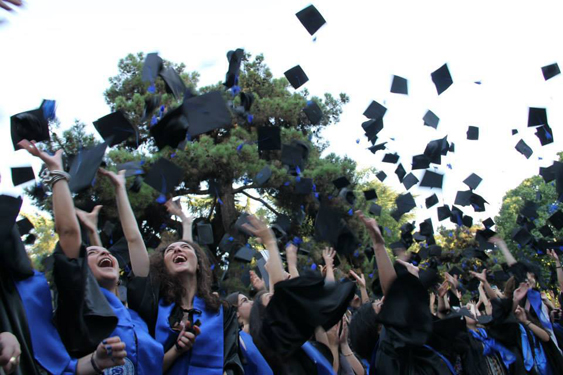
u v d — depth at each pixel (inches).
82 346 95.6
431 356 172.6
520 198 810.2
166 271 131.6
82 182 109.6
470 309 329.7
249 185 664.4
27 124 102.8
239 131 644.1
